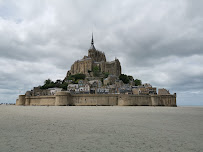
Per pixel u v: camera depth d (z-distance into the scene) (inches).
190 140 560.1
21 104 4781.0
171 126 839.7
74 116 1295.5
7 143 501.4
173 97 4298.7
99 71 7391.7
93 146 483.5
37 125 828.6
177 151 442.6
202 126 848.9
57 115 1378.0
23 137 579.5
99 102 3919.8
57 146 479.2
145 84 5876.0
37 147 465.7
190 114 1673.2
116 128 767.1
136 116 1348.4
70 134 635.5
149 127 802.2
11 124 851.4
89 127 786.8
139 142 531.8
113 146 485.7
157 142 533.3
